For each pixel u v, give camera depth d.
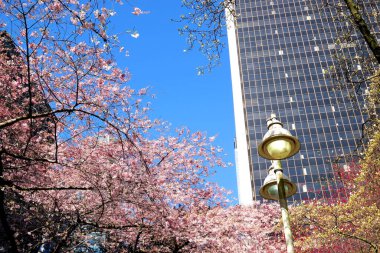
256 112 116.12
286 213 9.07
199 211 16.56
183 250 16.27
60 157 13.48
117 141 12.66
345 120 110.25
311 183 98.81
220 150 17.67
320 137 108.25
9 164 13.16
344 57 10.09
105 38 9.01
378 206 24.59
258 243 17.77
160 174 15.18
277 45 126.69
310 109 113.88
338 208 26.88
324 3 10.09
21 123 12.93
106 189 12.53
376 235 23.77
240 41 129.12
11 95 12.93
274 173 9.84
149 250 15.86
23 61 12.11
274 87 119.56
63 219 14.24
